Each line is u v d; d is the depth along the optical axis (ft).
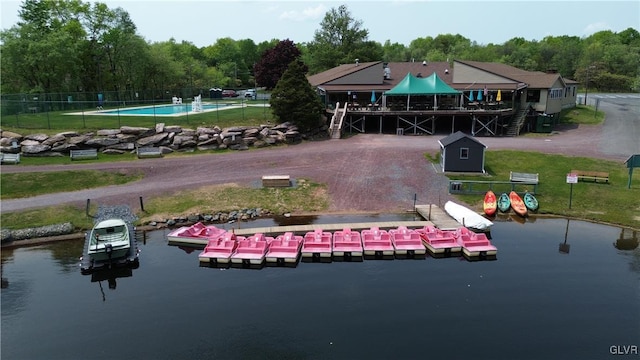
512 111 162.30
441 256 80.38
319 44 310.45
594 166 120.88
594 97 282.97
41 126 144.25
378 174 118.73
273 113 155.43
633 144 142.31
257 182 114.11
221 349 53.11
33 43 197.77
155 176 119.34
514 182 108.06
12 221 93.45
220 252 78.79
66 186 111.96
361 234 85.97
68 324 58.90
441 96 174.91
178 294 66.74
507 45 426.51
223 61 441.68
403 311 60.95
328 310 61.41
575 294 65.05
